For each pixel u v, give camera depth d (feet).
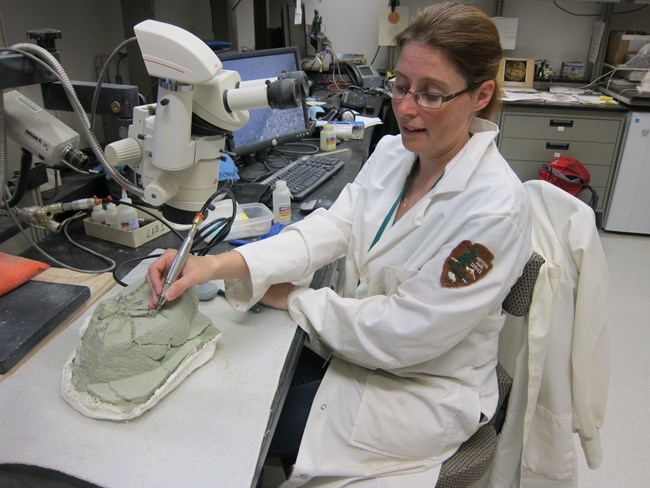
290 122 6.83
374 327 3.11
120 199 4.52
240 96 2.95
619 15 11.69
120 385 2.52
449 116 3.10
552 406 3.82
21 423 2.40
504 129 10.74
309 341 3.72
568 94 11.11
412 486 3.19
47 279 3.56
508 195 3.07
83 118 3.37
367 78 11.21
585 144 10.63
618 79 11.32
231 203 4.57
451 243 3.05
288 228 3.80
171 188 3.20
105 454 2.25
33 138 3.54
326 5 12.37
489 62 3.05
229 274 3.25
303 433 3.33
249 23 11.74
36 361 2.83
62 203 4.11
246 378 2.76
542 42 12.21
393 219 3.67
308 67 11.29
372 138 8.71
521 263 3.15
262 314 3.40
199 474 2.17
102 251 4.13
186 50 2.74
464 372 3.34
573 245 3.47
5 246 4.03
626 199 10.75
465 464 3.32
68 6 6.08
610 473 5.53
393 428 3.23
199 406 2.55
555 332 3.63
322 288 3.53
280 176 5.90
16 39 5.29
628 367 7.12
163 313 2.80
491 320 3.32
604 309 3.61
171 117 2.93
